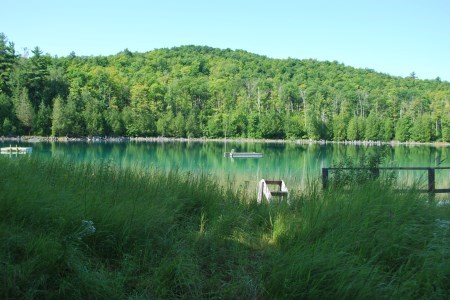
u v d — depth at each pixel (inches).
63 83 4286.4
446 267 163.5
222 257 182.5
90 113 3937.0
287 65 7175.2
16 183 199.6
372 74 6668.3
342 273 156.2
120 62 6865.2
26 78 3924.7
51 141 3336.6
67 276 145.7
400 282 159.0
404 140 4276.6
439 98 4869.6
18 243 156.2
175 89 5260.8
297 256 167.0
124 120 4328.3
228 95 5334.6
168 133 4608.8
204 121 4970.5
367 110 4931.1
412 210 213.0
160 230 191.6
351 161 327.0
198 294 153.6
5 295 136.0
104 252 173.8
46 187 208.2
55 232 165.5
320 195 255.4
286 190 321.1
